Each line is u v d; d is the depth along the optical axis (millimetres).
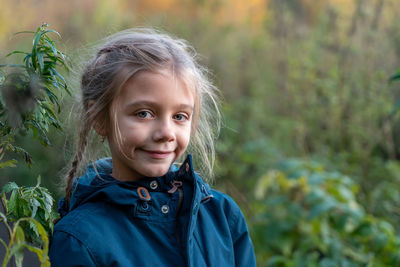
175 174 1195
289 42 4719
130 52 1125
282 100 4457
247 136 4047
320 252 2951
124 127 1104
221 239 1251
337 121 4184
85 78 1218
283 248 2875
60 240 1090
